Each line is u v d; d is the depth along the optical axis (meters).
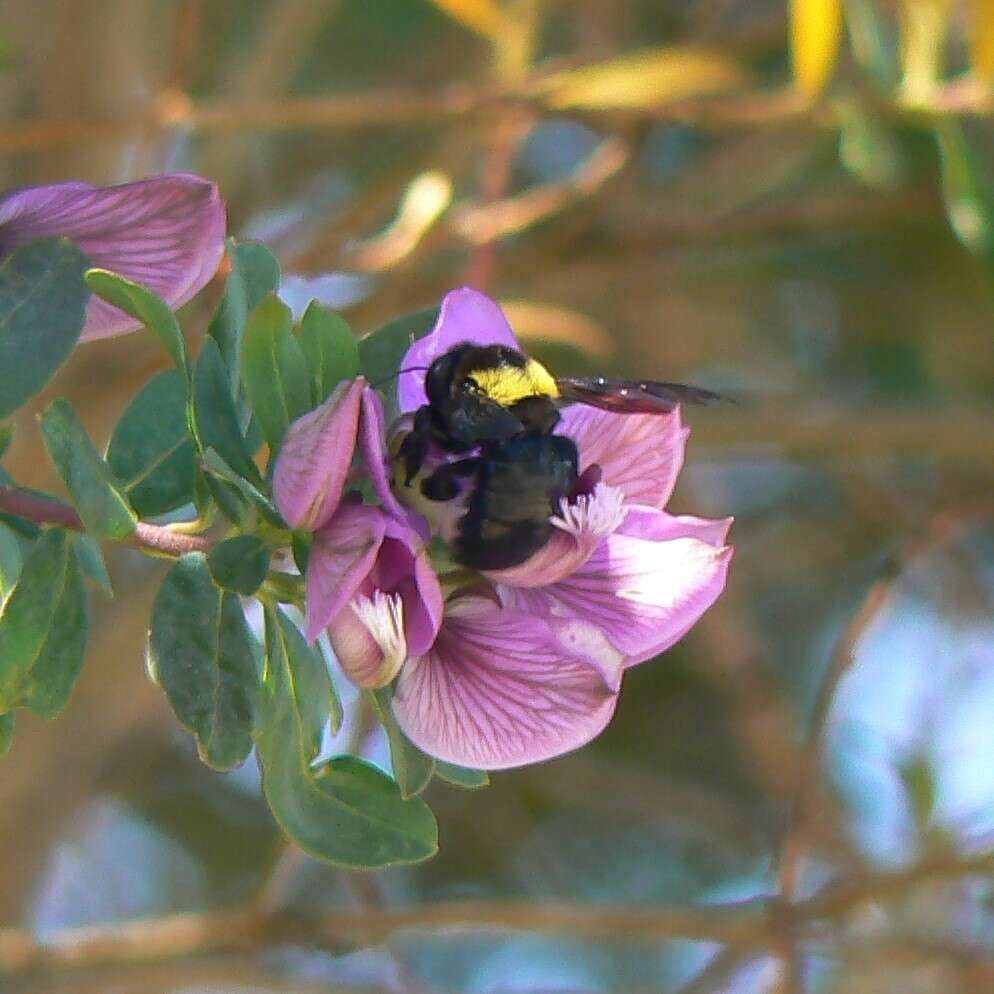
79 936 0.60
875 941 0.61
